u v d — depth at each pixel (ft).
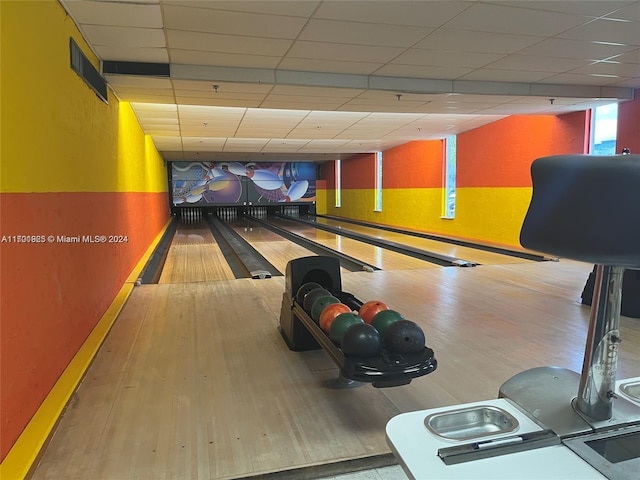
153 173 29.04
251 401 6.76
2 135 5.20
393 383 5.59
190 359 8.42
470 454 2.48
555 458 2.48
